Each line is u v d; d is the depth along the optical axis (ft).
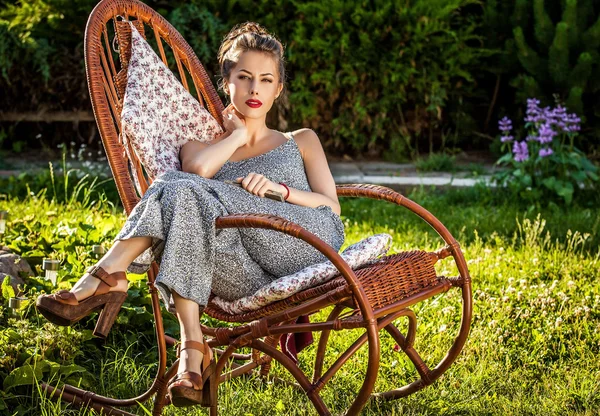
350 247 9.75
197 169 9.67
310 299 8.63
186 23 24.44
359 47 24.86
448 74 25.66
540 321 12.57
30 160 25.44
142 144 9.70
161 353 9.34
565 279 14.35
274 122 25.96
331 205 10.12
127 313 11.48
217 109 11.30
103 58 10.02
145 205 8.59
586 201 21.97
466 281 9.76
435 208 20.77
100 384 10.27
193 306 8.45
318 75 24.82
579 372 11.05
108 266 8.50
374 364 8.24
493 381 10.87
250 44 10.16
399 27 24.97
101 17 10.19
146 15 10.98
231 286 9.03
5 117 26.20
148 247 8.66
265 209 9.29
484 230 18.37
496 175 22.61
